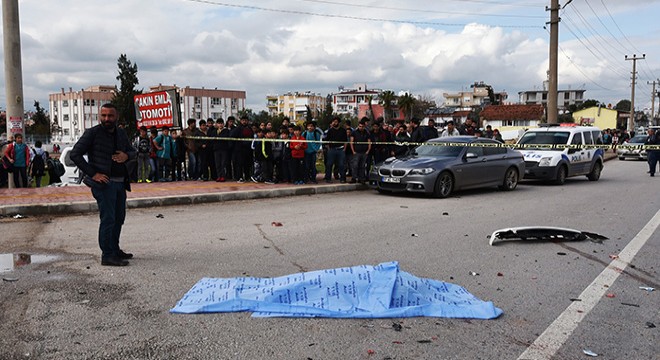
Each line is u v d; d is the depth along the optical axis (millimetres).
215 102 98938
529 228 7684
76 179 16047
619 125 76812
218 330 4082
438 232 8211
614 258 6625
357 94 122500
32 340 3850
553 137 17359
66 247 6801
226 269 5828
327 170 14602
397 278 4758
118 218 6059
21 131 13180
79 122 96000
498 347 3879
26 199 10070
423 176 12266
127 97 53062
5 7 12711
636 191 14352
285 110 134750
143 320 4262
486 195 13375
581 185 16281
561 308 4754
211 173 14641
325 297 4609
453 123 16281
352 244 7242
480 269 6051
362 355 3693
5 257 6258
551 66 23625
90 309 4496
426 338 4004
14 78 12898
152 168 13898
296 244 7191
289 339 3934
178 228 8250
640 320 4480
